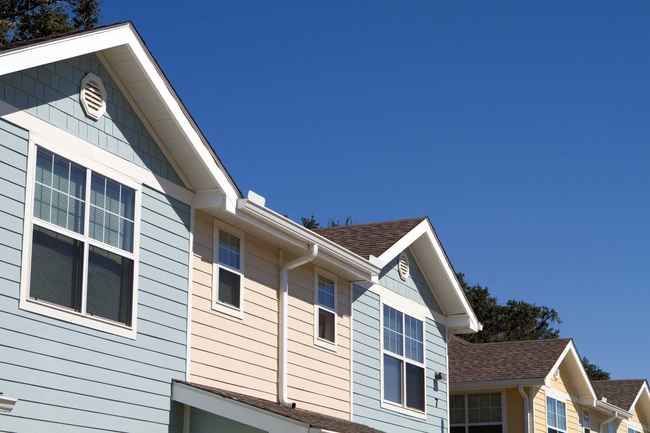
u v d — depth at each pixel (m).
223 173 14.98
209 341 15.05
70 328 12.36
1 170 11.66
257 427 13.83
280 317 17.00
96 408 12.60
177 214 14.66
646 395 38.25
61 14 28.69
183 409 14.33
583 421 32.03
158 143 14.41
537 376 27.27
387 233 20.83
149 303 13.81
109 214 13.30
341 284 19.19
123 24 13.24
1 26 26.48
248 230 16.27
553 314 60.62
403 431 20.56
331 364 18.45
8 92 11.89
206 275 15.18
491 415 27.94
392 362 20.66
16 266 11.68
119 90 13.78
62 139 12.62
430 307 22.61
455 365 28.92
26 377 11.62
